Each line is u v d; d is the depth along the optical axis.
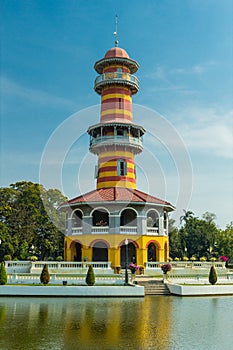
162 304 24.50
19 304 23.66
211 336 15.90
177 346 14.28
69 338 15.18
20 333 15.97
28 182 60.41
